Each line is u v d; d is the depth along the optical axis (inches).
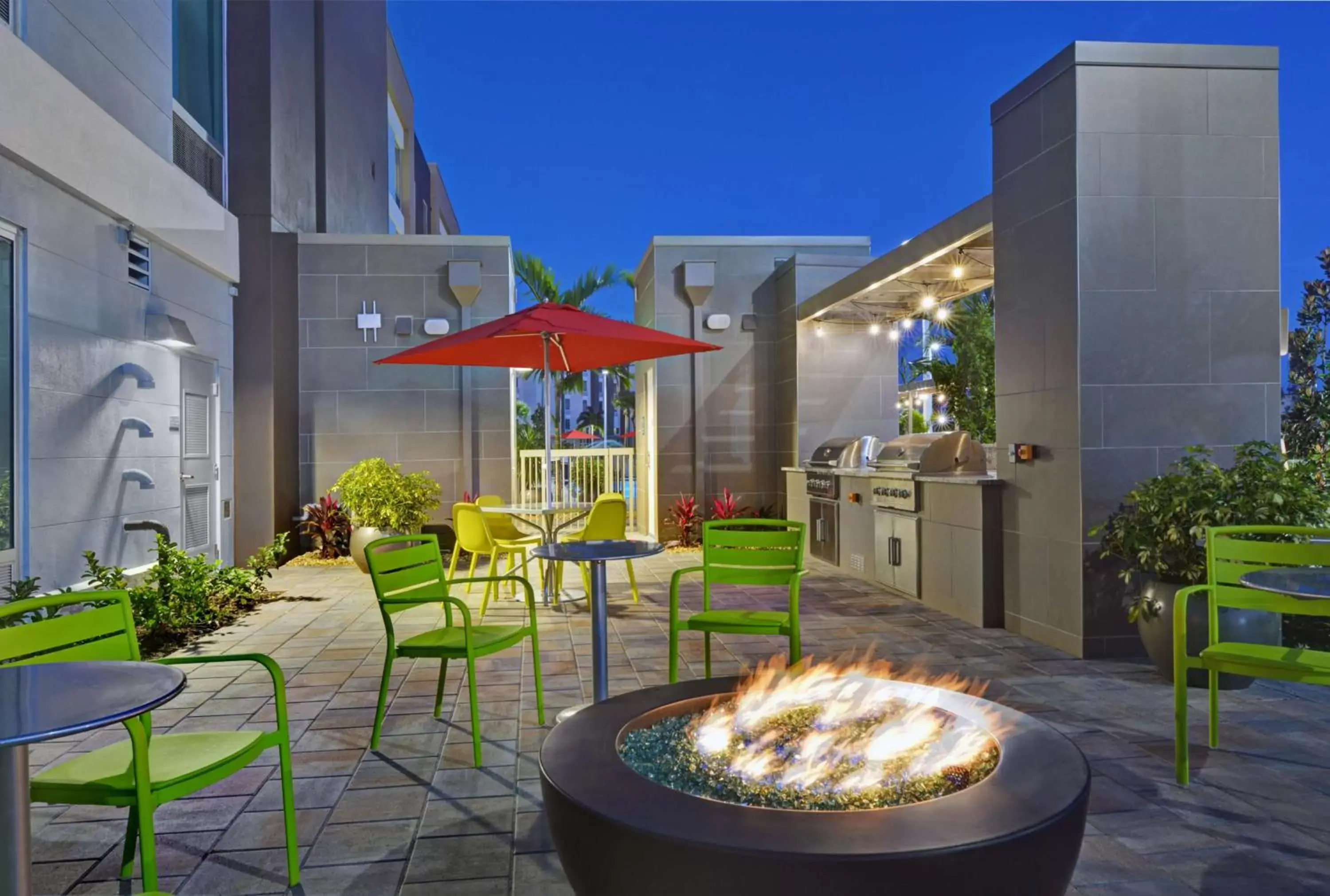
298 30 402.6
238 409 357.4
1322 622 177.9
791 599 147.3
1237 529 126.3
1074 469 187.6
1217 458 188.2
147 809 76.9
